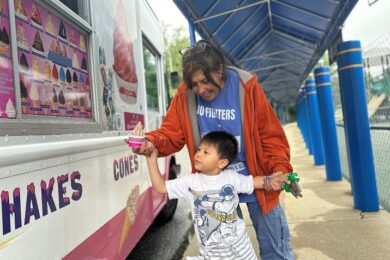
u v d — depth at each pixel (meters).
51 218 1.82
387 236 3.92
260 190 2.28
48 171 1.82
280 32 8.96
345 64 4.79
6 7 1.68
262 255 2.47
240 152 2.33
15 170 1.55
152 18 4.90
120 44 3.22
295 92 22.50
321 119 7.07
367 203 4.79
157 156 2.35
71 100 2.27
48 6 2.05
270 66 12.48
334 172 6.97
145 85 4.24
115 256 2.69
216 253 2.20
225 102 2.28
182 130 2.40
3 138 1.52
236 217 2.23
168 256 4.21
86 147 2.22
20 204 1.58
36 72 1.91
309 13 6.61
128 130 3.28
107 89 2.80
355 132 4.77
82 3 2.52
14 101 1.68
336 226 4.33
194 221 2.26
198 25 5.77
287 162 2.22
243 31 7.51
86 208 2.23
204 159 2.16
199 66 2.03
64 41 2.23
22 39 1.81
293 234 4.19
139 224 3.38
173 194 2.26
